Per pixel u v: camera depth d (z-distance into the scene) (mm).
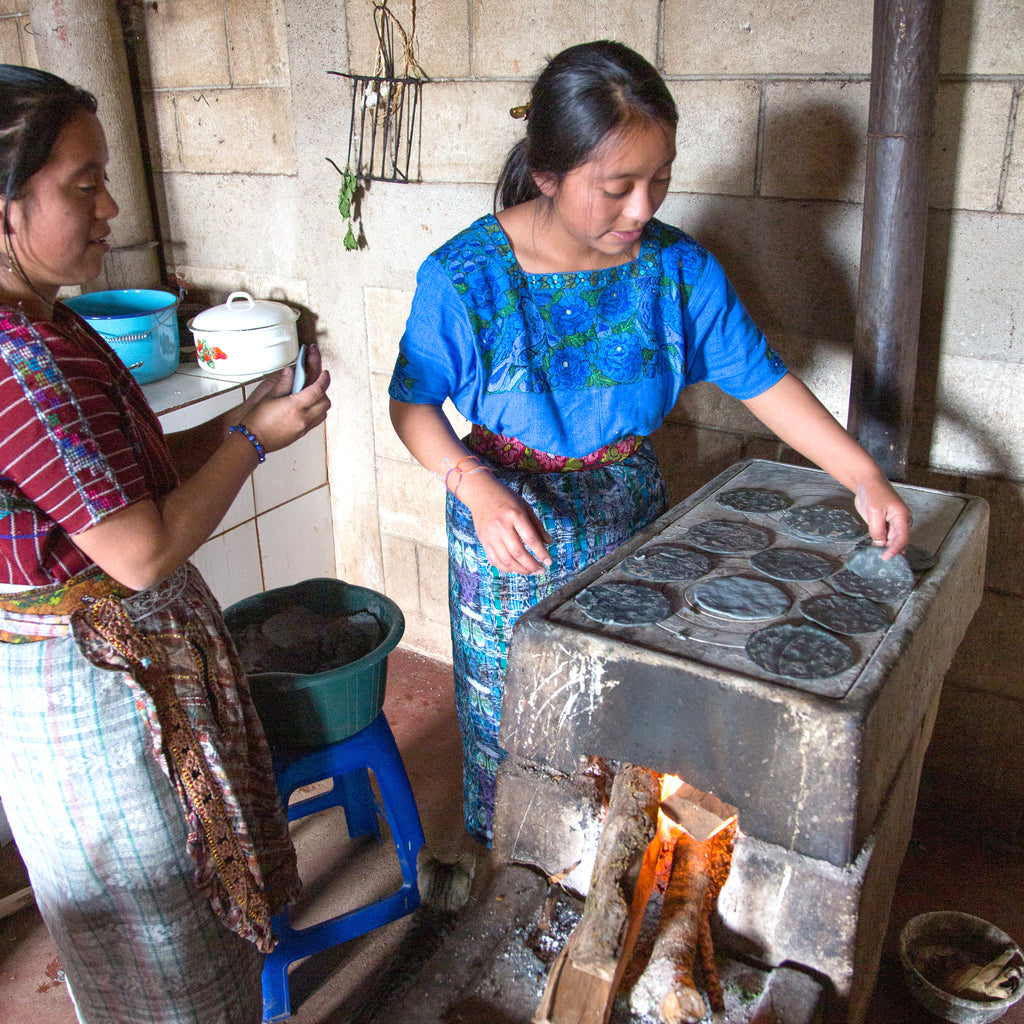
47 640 1155
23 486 1011
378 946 1819
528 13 1972
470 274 1405
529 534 1273
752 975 1103
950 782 2039
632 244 1365
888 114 1511
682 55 1830
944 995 1489
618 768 1237
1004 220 1643
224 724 1307
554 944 1148
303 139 2398
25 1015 1703
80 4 2410
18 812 1257
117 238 2668
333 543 2828
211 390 2375
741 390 1580
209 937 1339
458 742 2396
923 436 1852
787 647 1097
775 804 1044
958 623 1418
